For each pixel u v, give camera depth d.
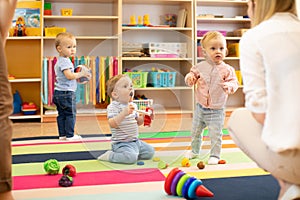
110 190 1.35
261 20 1.00
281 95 0.87
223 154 1.97
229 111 3.57
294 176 0.95
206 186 1.37
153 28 3.16
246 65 0.94
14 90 3.50
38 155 1.96
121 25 3.37
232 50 3.75
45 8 3.40
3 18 1.06
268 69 0.89
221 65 1.89
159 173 1.59
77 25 3.58
